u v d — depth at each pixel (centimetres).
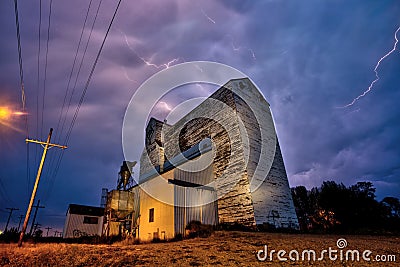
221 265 603
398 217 1844
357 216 1712
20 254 805
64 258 708
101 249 873
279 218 1574
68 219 3030
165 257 704
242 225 1453
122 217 1986
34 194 1450
